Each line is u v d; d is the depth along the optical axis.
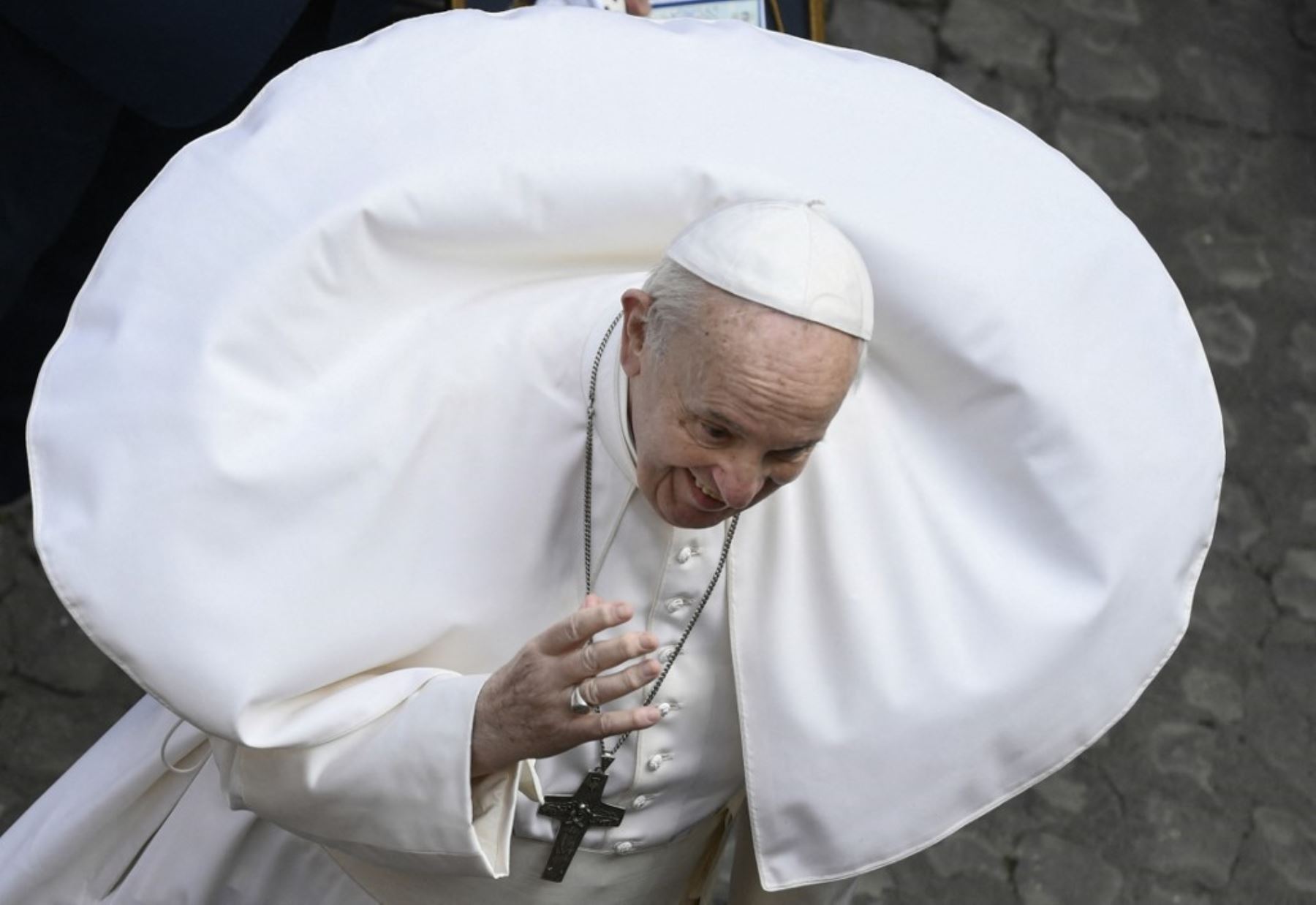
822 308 5.92
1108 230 7.77
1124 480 7.46
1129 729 14.93
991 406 7.48
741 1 12.88
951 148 7.65
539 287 7.50
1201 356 7.85
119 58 10.02
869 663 7.66
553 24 7.50
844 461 7.64
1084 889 13.90
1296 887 14.19
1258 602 15.94
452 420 7.29
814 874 8.18
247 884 9.36
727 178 7.21
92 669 14.13
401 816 7.23
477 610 7.52
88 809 8.93
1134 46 20.09
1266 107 19.91
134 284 6.80
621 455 7.15
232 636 6.77
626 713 6.54
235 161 6.99
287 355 6.86
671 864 8.73
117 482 6.61
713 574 7.55
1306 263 18.58
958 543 7.67
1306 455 17.08
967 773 7.80
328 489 6.95
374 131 7.08
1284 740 15.07
